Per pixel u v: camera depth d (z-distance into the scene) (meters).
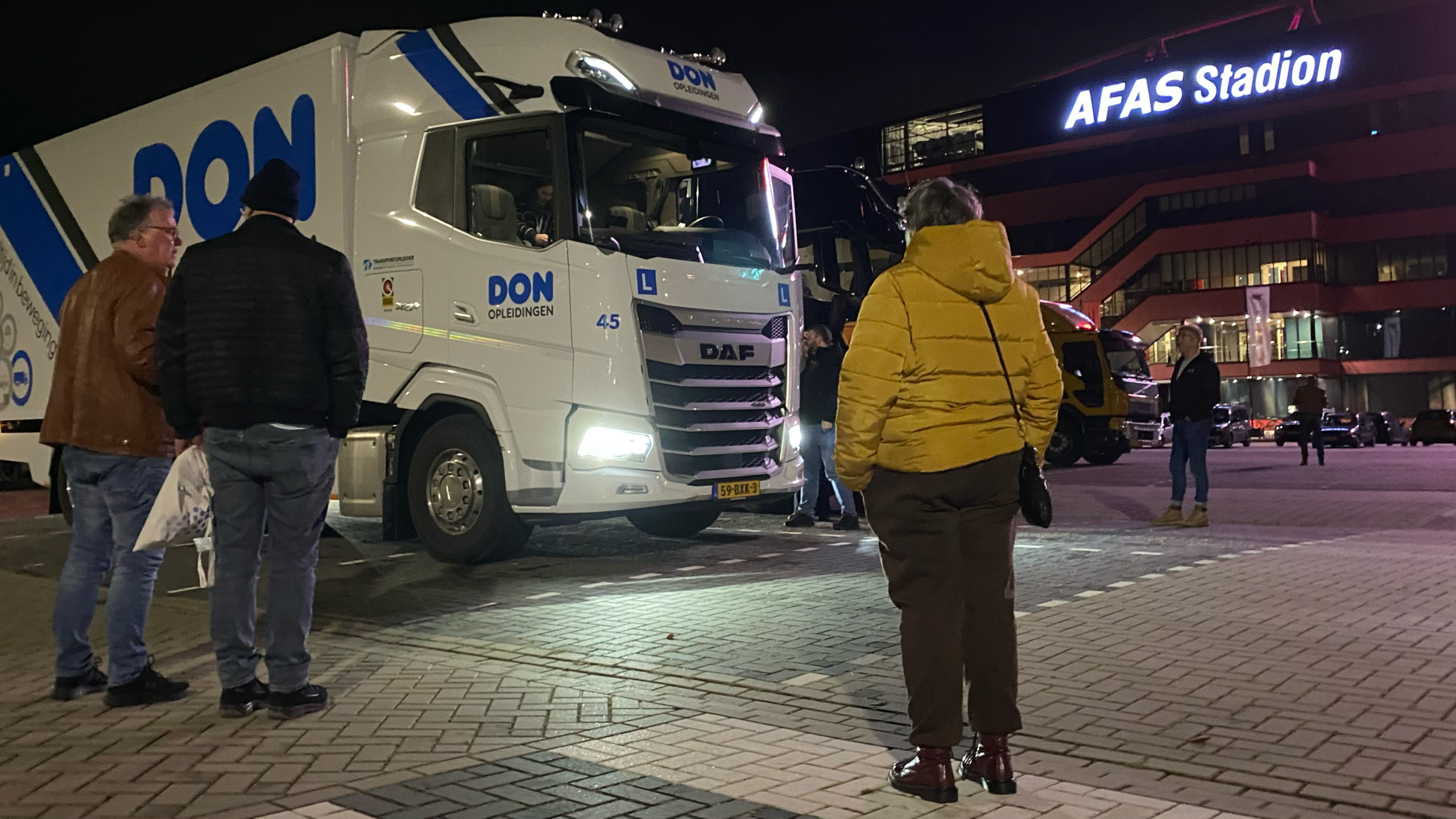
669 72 8.34
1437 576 7.13
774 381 8.59
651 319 7.76
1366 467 20.66
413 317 8.25
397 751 3.81
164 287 4.61
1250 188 58.06
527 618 6.33
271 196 4.39
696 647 5.48
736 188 8.72
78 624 4.61
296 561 4.33
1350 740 3.79
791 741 3.91
